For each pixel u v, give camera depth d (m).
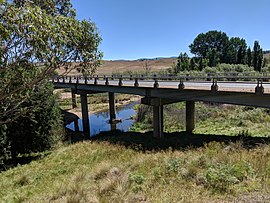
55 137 18.53
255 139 14.24
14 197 8.35
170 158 9.72
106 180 7.59
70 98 51.62
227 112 23.59
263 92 12.49
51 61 4.93
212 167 7.24
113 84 25.19
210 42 84.25
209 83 20.14
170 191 6.06
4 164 14.67
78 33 5.17
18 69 5.21
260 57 66.81
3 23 4.03
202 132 18.61
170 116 24.14
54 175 11.12
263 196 5.19
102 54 5.93
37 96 13.30
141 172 8.29
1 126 13.16
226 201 5.19
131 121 28.86
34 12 4.25
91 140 19.61
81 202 6.07
